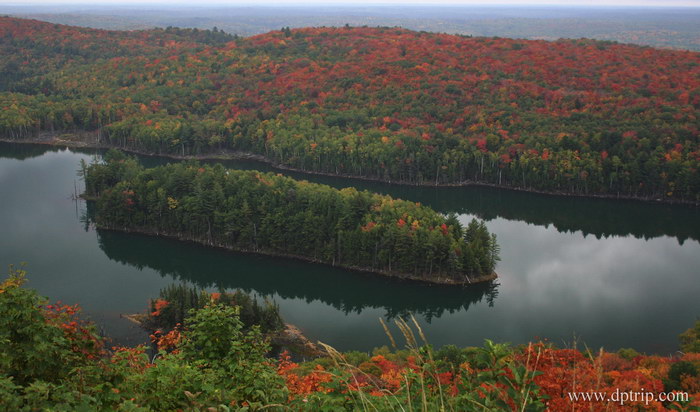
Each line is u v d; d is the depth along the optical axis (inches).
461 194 6181.1
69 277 3644.2
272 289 3646.7
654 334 3105.3
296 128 7578.7
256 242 4237.2
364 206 4124.0
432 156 6555.1
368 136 6998.0
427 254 3762.3
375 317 3282.5
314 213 4178.2
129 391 551.5
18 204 5157.5
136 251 4188.0
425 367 422.3
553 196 6141.7
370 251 3937.0
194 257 4114.2
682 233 5017.2
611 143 6446.9
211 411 463.2
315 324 3171.8
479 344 2965.1
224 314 719.7
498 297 3602.4
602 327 3181.6
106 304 3235.7
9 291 576.1
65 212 4985.2
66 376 558.3
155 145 7637.8
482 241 3956.7
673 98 7421.3
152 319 2940.5
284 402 513.3
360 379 1198.9
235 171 4911.4
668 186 5925.2
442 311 3388.3
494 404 413.1
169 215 4488.2
